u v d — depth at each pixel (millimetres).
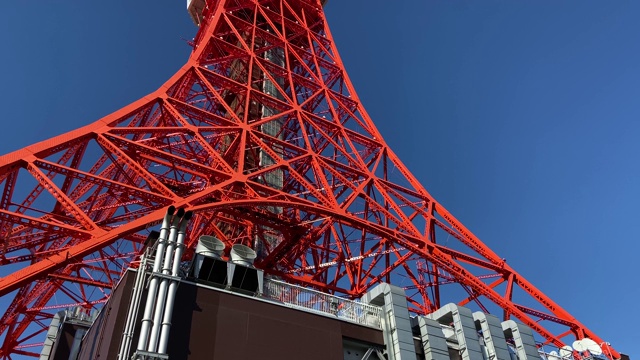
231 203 28141
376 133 45062
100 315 19953
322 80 47594
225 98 47281
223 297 18594
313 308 21016
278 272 34938
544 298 35781
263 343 18188
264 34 48938
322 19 56125
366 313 21969
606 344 29766
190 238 35031
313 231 35812
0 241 24562
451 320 24719
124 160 28250
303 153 38656
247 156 42906
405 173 42250
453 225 39344
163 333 16219
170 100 34688
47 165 25766
